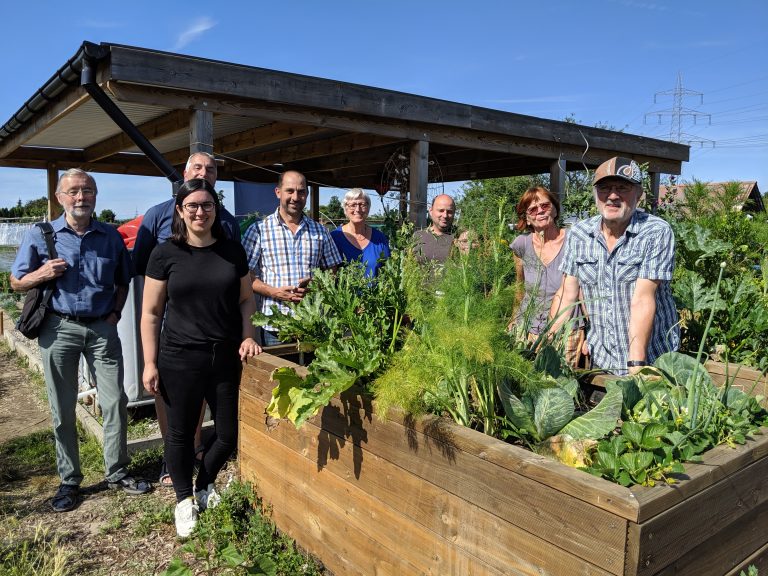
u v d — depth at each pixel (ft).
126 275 12.94
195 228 10.06
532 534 5.49
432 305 7.73
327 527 8.52
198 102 16.88
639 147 30.50
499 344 7.03
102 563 10.22
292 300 12.48
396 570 7.23
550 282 12.01
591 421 6.27
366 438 7.61
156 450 14.66
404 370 7.09
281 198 13.37
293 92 18.02
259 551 9.43
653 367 7.81
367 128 21.12
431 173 34.12
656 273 8.61
